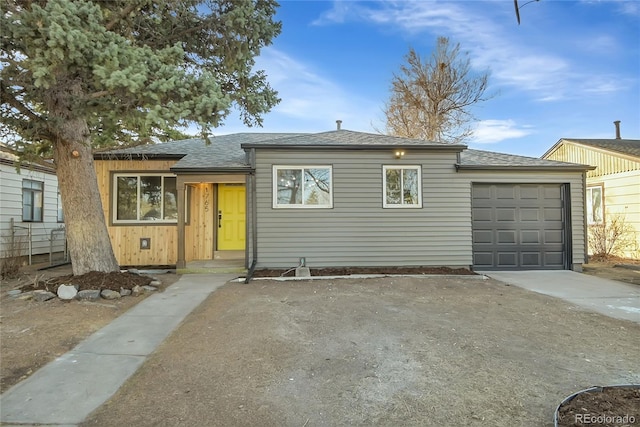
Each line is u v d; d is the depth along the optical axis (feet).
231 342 13.35
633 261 36.55
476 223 30.71
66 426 8.10
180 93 16.71
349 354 12.19
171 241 32.35
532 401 9.07
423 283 24.31
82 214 21.57
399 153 29.50
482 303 19.17
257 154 28.91
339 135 33.73
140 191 32.55
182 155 32.78
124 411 8.75
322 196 29.27
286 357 11.96
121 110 16.84
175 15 21.54
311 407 8.86
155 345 13.29
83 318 16.01
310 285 23.63
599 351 12.59
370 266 29.37
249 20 22.45
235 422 8.22
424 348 12.71
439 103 73.67
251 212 28.86
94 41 15.24
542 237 31.07
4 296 19.40
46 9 14.17
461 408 8.75
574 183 31.04
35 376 10.62
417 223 29.78
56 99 19.21
